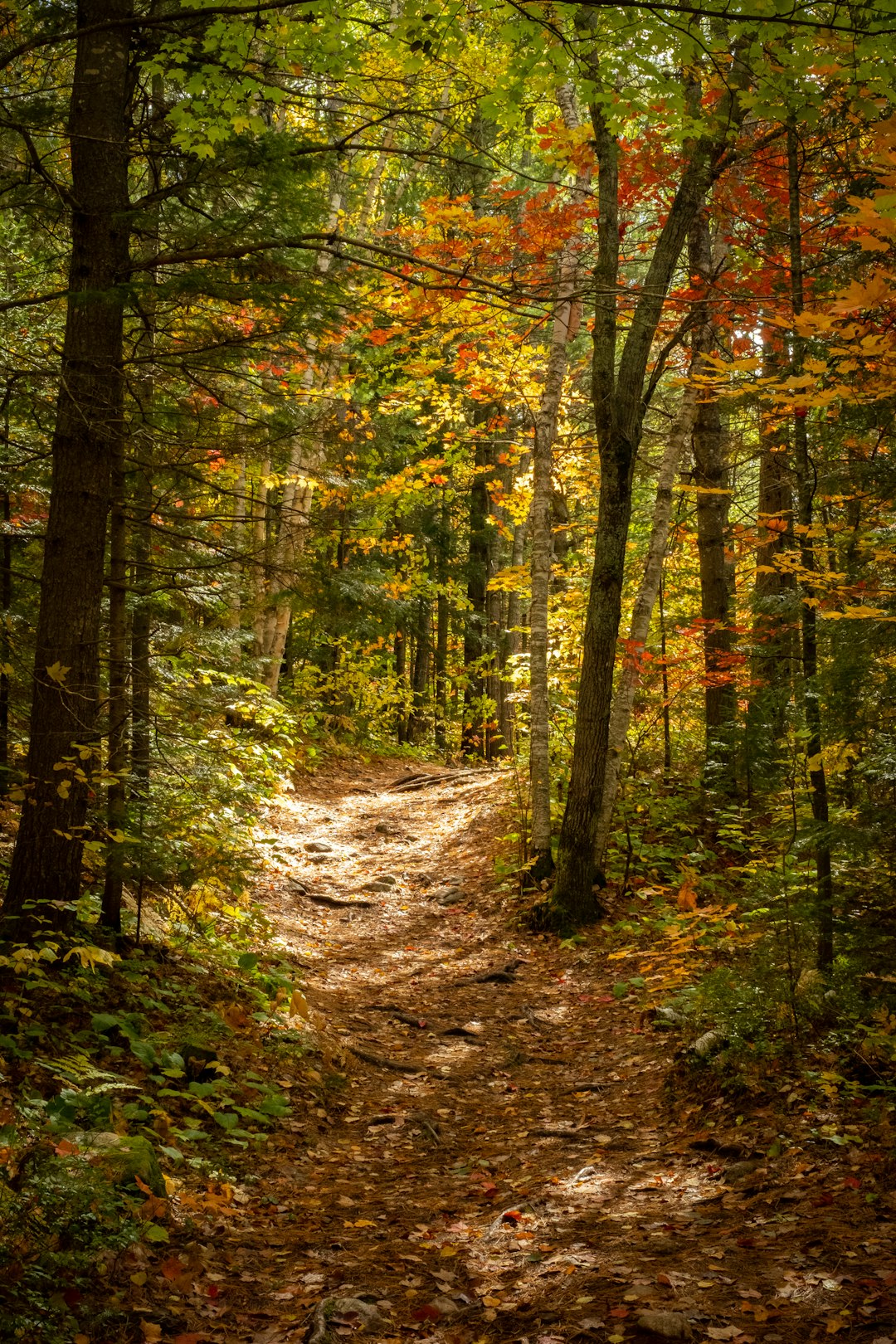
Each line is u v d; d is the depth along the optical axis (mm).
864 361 4238
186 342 6270
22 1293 2902
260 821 12984
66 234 6789
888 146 3104
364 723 22625
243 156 5719
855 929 5531
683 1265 3406
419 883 12141
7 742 7316
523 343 11281
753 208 9156
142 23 5094
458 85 9172
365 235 15750
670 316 11273
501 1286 3494
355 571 15211
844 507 7238
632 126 9836
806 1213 3688
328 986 8227
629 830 10805
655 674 12445
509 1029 7512
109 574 7020
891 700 5312
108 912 6355
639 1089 5832
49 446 7055
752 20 4406
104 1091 4426
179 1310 3246
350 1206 4398
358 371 11961
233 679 9828
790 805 7977
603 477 10016
